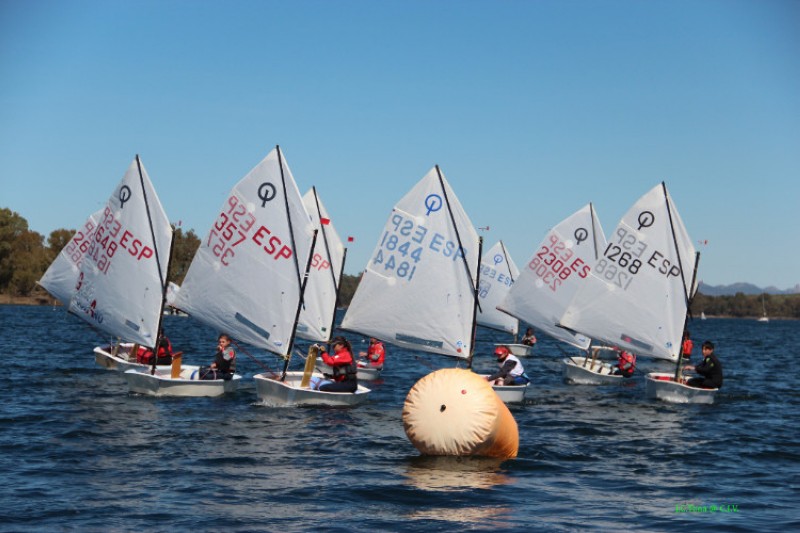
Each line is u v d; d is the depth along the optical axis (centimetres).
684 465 1877
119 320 3222
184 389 2817
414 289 3225
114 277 3222
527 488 1599
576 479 1695
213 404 2655
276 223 2869
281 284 2861
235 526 1318
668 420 2612
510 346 5853
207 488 1553
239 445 1978
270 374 2891
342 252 4119
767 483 1695
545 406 2911
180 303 3008
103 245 3256
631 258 3516
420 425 1802
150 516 1360
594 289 3591
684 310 3391
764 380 4309
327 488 1567
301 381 2844
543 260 4628
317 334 4084
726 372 4831
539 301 4631
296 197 2847
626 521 1380
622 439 2220
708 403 3117
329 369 4041
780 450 2091
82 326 8169
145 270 3145
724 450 2078
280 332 2855
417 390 1828
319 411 2562
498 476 1700
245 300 2909
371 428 2259
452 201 3172
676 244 3403
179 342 6162
